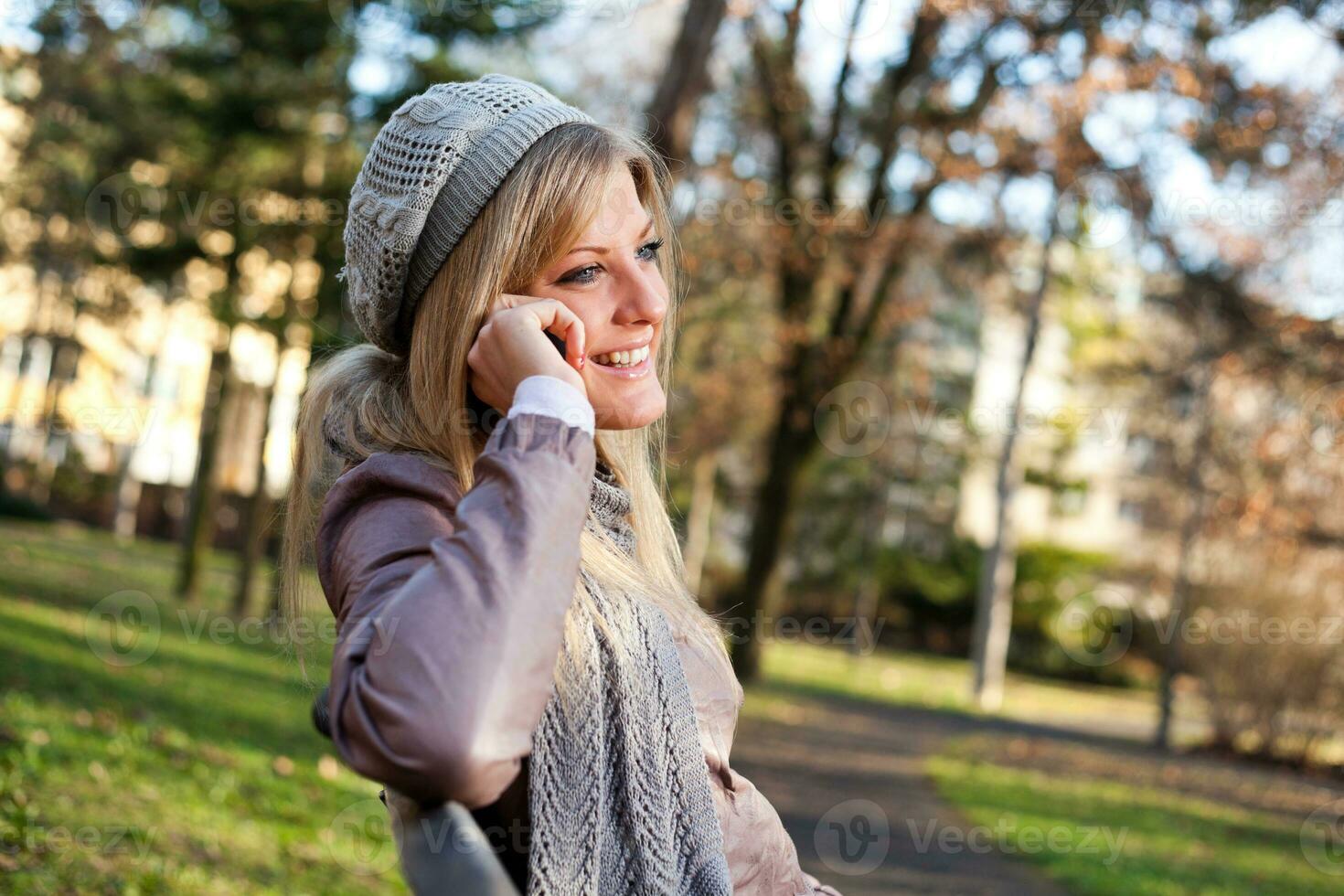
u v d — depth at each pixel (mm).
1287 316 11211
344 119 12891
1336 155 10945
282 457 18078
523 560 1057
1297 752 17750
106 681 8711
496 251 1382
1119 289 17859
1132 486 33000
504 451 1144
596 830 1202
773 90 15383
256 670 11633
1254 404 15797
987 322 25188
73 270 21094
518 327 1278
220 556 29844
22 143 19516
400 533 1213
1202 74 11164
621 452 1670
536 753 1185
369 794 7180
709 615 1546
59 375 25953
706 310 17969
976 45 13688
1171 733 21750
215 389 17625
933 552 35875
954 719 20453
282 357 14398
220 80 12906
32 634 10406
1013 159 13625
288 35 12164
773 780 10703
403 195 1410
